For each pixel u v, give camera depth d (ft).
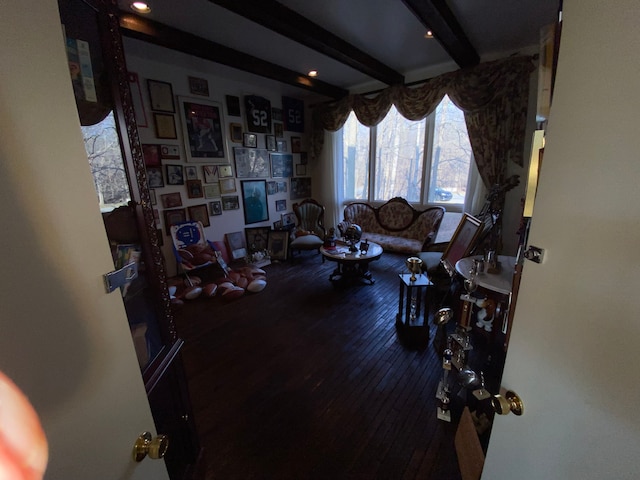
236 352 7.10
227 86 12.84
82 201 1.66
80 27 2.34
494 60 9.98
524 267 2.00
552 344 1.69
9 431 1.12
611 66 1.29
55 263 1.44
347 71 12.11
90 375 1.63
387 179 14.92
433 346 7.16
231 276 11.46
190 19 7.72
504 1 7.04
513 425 2.09
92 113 2.49
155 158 10.93
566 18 1.62
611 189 1.30
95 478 1.61
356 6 7.22
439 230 13.10
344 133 15.92
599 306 1.37
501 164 10.59
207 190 12.76
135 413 2.05
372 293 10.31
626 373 1.25
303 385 5.98
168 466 3.49
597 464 1.40
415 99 11.76
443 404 5.20
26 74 1.34
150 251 3.21
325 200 16.94
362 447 4.63
